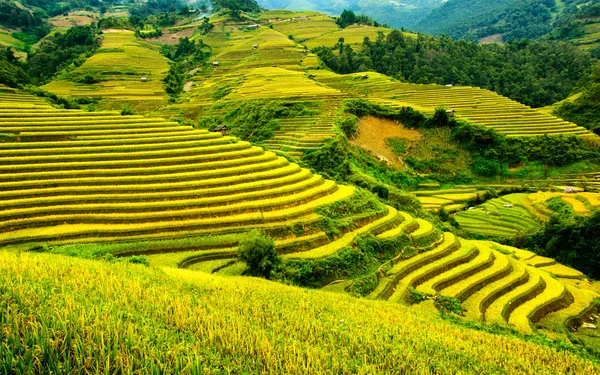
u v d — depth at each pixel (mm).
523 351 19891
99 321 12148
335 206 40969
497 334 24422
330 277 33125
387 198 54656
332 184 46062
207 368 11047
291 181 44062
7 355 9742
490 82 133500
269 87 93312
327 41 157500
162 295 17500
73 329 11461
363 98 87062
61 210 34438
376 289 33219
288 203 39656
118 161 42625
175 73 120125
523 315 31938
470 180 73125
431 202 65062
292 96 83250
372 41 154125
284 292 24688
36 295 13641
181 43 149500
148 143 48094
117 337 11352
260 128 74562
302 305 21781
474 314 31016
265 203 38812
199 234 34281
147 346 11547
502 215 59938
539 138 75500
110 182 39281
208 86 108312
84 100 83125
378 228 40906
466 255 40156
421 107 87562
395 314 24766
